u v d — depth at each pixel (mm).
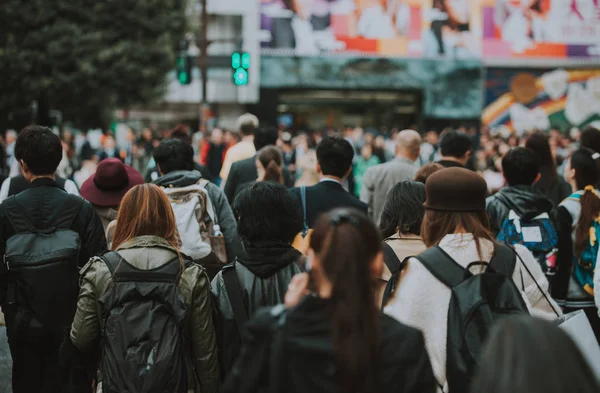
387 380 2605
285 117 42188
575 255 6055
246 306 4133
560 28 40281
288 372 2537
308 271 2750
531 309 3875
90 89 30891
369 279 2572
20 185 6172
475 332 3406
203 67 24672
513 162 6098
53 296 4902
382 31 39781
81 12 30469
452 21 39844
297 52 39812
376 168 8109
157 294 4156
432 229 3867
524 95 40562
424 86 40031
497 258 3762
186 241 5723
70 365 4480
